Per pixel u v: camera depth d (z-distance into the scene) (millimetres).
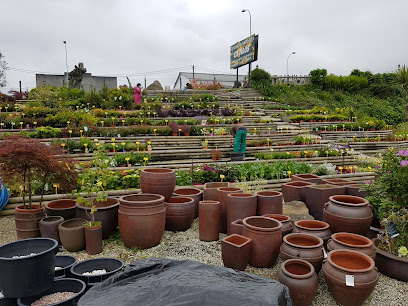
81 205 4910
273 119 18656
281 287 2324
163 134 12305
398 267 3775
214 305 2008
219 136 12406
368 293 3127
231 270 2598
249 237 3920
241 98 25156
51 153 4805
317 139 14609
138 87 20547
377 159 11180
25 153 4441
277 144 12891
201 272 2510
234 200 4613
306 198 5316
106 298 2236
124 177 6715
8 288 2797
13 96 22125
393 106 26844
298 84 30984
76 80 27844
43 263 2887
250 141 12555
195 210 5840
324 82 29375
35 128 12523
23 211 4684
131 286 2354
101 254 4410
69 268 3389
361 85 29766
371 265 3186
